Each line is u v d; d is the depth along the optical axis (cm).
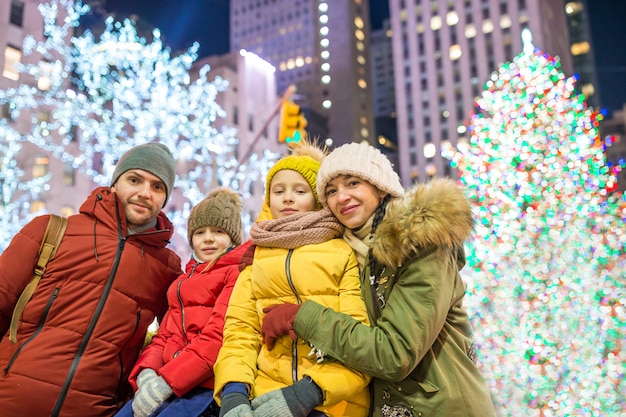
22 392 250
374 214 246
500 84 1150
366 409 226
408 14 6612
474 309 1012
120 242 289
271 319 223
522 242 1029
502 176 1091
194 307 281
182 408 244
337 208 245
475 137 1158
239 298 252
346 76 8069
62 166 2472
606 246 973
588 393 775
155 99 2300
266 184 287
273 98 4212
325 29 7912
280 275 236
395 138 9256
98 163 2689
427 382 210
